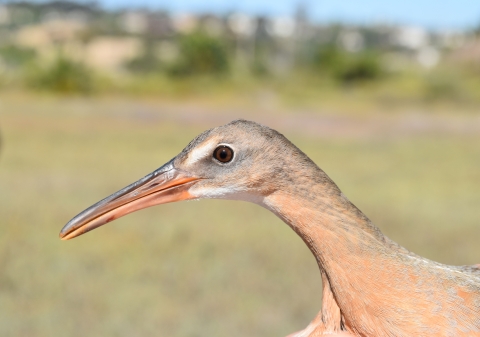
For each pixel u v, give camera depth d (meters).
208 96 36.84
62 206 11.23
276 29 72.62
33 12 85.31
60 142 19.25
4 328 6.67
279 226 10.42
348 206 2.91
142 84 38.47
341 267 2.87
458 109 32.62
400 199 12.45
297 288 7.79
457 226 10.36
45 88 35.31
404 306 2.77
